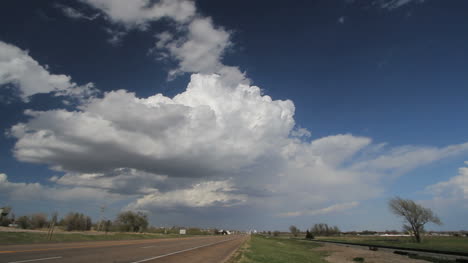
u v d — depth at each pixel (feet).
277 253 106.83
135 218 282.97
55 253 56.34
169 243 125.29
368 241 256.73
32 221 221.46
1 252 53.98
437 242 217.56
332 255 135.85
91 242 98.89
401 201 219.00
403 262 102.68
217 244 140.87
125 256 59.41
